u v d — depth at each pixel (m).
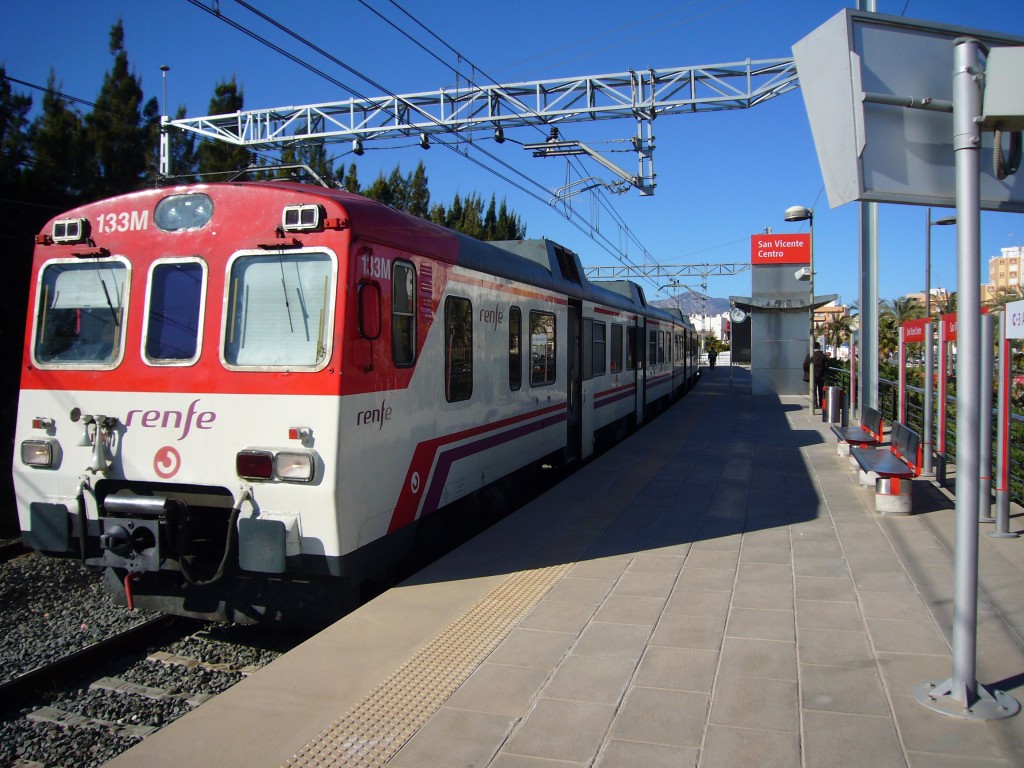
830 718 3.78
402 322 6.08
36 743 4.45
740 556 6.73
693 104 15.00
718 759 3.44
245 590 5.68
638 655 4.61
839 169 3.81
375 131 15.97
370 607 5.49
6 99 12.15
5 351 11.62
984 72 3.59
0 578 7.34
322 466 5.11
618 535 7.52
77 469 5.63
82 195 12.71
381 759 3.49
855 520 7.99
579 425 12.12
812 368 19.80
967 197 3.61
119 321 5.68
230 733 3.73
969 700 3.81
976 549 3.79
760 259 25.47
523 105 15.52
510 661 4.54
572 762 3.44
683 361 27.91
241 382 5.30
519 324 8.95
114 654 5.76
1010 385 7.04
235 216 5.52
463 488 7.38
